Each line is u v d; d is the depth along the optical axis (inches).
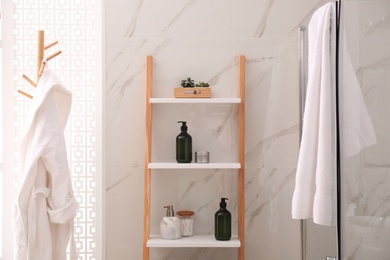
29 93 101.9
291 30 98.6
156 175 98.0
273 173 98.3
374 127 60.1
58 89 89.7
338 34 67.5
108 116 97.8
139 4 98.0
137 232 97.7
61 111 92.4
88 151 102.0
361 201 62.4
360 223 62.6
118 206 97.7
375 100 59.9
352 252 64.2
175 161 97.8
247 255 97.9
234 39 98.3
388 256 58.3
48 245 86.0
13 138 101.7
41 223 85.7
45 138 86.1
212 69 98.3
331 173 71.2
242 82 94.7
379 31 59.2
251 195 98.3
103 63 97.7
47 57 91.7
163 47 98.0
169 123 98.0
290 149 98.5
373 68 60.1
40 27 101.9
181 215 94.7
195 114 98.2
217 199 98.0
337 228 67.1
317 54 74.2
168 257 97.7
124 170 97.7
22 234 84.7
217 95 98.3
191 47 98.3
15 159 101.9
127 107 97.8
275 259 98.0
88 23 102.2
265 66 98.6
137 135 97.9
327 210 70.8
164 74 98.0
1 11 101.4
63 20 102.0
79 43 102.1
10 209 101.7
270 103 98.6
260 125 98.6
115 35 97.8
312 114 75.5
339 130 66.6
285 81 98.6
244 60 95.3
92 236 101.9
